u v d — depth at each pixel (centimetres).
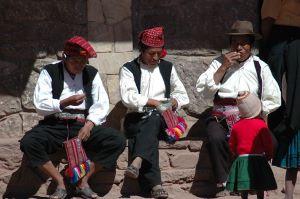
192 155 1417
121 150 1327
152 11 1500
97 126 1328
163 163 1402
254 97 1191
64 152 1354
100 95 1340
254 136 1177
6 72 1432
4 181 1348
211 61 1502
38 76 1438
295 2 1401
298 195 1373
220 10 1506
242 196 1216
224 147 1341
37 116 1441
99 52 1442
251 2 1511
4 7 1432
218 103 1380
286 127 1305
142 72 1388
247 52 1372
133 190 1373
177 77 1413
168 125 1362
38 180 1352
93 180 1365
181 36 1502
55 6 1443
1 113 1428
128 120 1374
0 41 1432
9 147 1356
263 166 1175
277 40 1406
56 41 1444
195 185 1397
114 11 1450
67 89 1323
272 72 1411
